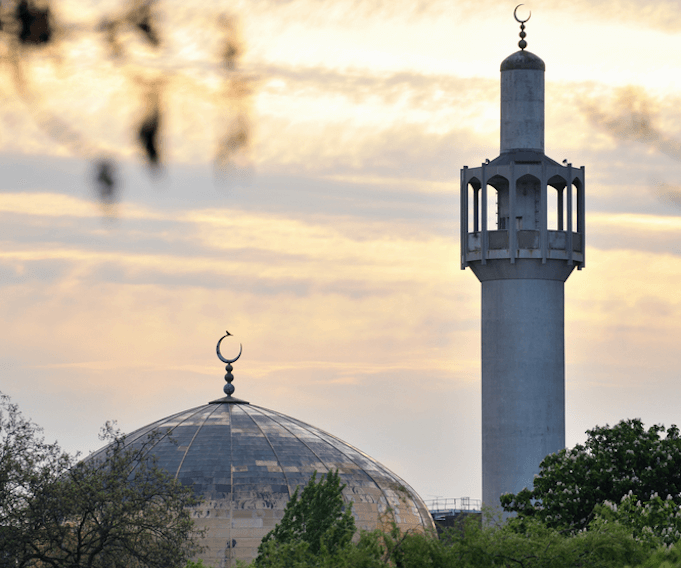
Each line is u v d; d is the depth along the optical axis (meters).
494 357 185.12
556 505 139.75
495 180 186.62
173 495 161.00
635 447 143.62
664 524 106.88
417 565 82.75
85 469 157.25
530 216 185.62
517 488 181.25
